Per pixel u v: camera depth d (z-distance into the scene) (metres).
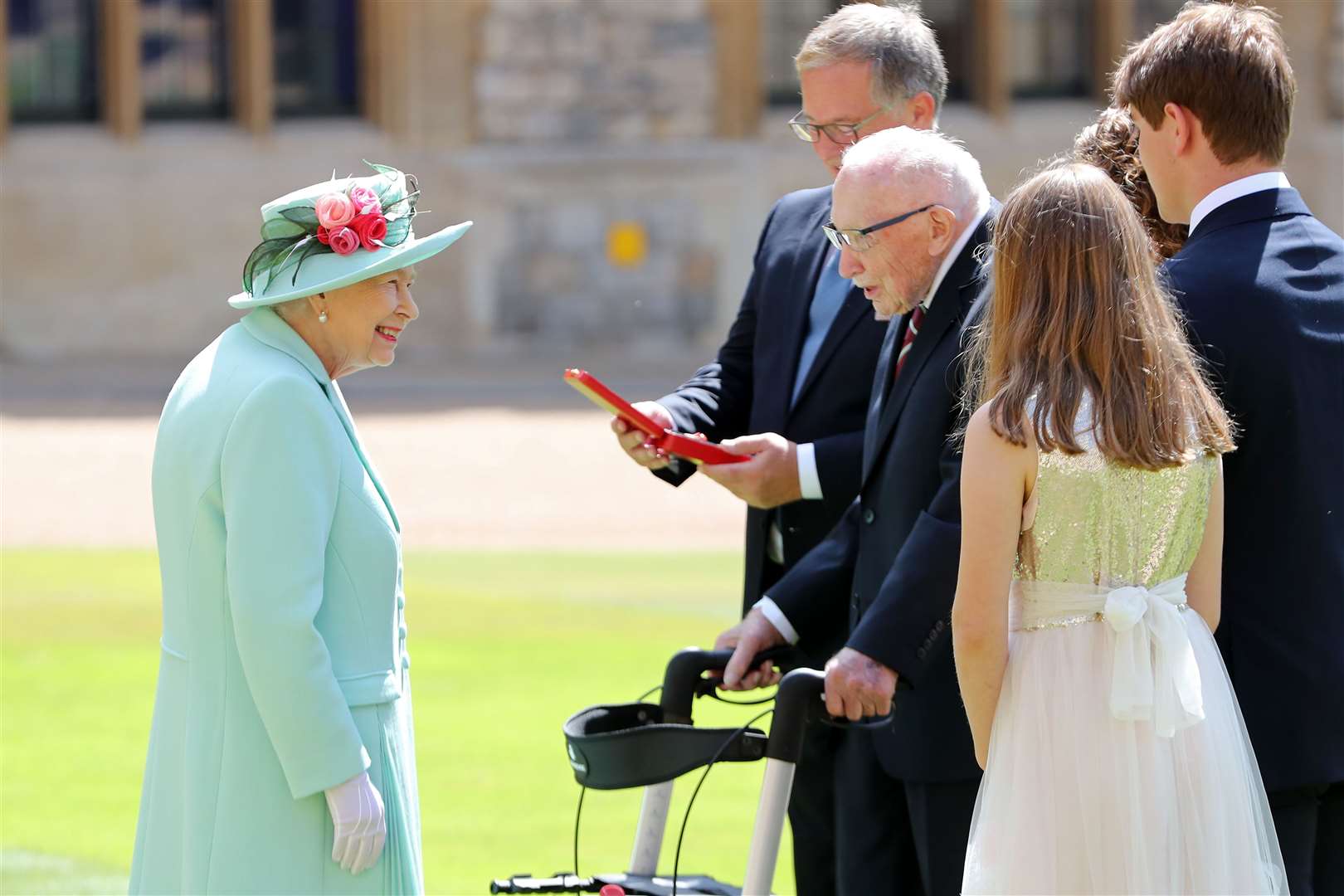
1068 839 8.46
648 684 21.86
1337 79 60.44
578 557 30.84
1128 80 10.01
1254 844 8.60
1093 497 8.41
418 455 40.31
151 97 57.44
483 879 15.02
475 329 57.81
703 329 58.44
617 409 11.32
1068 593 8.57
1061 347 8.33
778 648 11.29
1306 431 9.38
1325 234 9.80
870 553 11.04
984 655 8.55
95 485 36.47
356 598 9.23
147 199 56.34
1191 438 8.50
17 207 55.50
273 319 9.40
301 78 58.34
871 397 11.56
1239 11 9.80
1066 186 8.47
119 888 14.84
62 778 18.22
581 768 9.84
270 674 8.72
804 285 12.66
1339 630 9.45
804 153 58.53
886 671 9.88
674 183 57.91
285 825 9.02
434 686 21.80
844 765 11.69
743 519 34.62
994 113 60.00
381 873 9.24
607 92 57.84
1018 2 61.03
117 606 26.67
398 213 9.61
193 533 9.09
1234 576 9.55
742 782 18.89
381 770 9.26
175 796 9.26
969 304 10.52
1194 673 8.41
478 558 30.62
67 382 50.59
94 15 56.53
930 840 10.89
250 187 56.88
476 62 57.31
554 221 57.78
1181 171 9.90
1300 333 9.41
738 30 58.16
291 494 8.87
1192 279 9.55
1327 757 9.40
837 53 11.73
